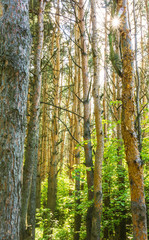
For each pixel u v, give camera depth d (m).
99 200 4.31
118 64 2.95
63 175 15.22
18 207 2.19
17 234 2.15
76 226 7.09
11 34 2.34
